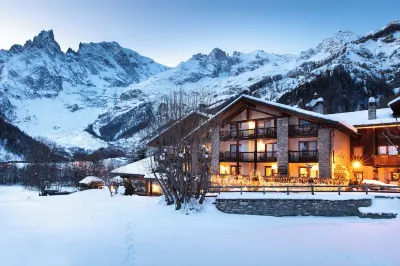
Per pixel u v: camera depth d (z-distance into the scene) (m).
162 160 26.98
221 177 35.09
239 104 38.47
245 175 35.84
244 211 24.50
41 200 40.25
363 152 35.94
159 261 13.89
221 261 13.91
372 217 22.47
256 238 17.83
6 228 20.91
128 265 13.38
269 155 37.69
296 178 31.34
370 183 29.02
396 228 19.55
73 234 18.97
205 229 20.16
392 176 34.53
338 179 30.25
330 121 31.72
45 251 15.40
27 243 16.88
